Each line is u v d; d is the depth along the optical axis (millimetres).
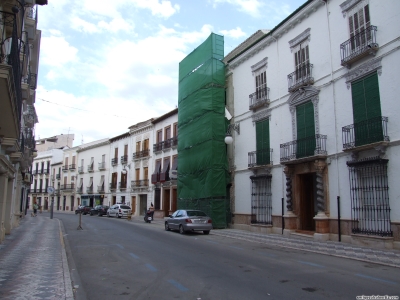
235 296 6422
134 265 9641
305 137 17203
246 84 22562
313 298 6297
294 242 14891
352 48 14617
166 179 34750
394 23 12938
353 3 14828
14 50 8367
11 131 10930
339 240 14750
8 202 17719
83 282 7684
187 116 26703
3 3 9016
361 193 13922
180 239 16516
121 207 38594
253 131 21531
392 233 12500
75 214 48031
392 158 12656
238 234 18797
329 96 15867
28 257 10758
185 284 7387
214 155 23047
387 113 12969
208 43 24734
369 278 7996
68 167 60344
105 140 52094
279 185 18969
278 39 19781
